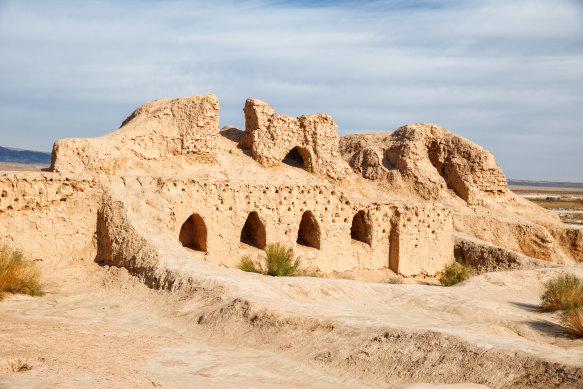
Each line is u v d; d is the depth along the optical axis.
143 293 15.73
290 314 11.84
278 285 16.12
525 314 16.22
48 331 11.77
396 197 34.72
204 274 15.42
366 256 26.50
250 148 28.12
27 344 10.57
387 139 38.53
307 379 9.38
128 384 8.63
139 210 18.78
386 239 27.34
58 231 18.34
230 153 27.56
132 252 17.44
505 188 37.97
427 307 16.25
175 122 25.61
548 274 22.73
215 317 12.69
